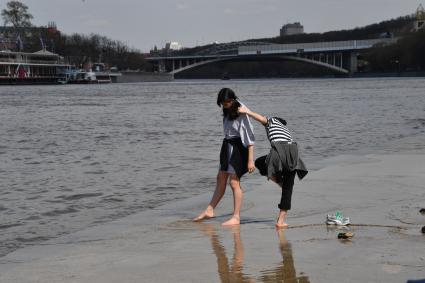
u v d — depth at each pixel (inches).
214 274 283.0
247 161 396.5
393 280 265.4
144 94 4419.3
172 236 368.2
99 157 915.4
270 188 534.0
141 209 506.3
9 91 5477.4
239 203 398.9
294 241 340.5
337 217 380.2
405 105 2267.5
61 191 606.2
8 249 378.0
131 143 1137.4
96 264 310.3
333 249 318.7
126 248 342.0
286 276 275.6
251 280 272.2
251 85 6889.8
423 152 777.6
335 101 2758.4
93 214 488.7
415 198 456.8
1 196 581.3
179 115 2007.9
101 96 4092.0
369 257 301.1
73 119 1907.0
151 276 284.5
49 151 1027.3
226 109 391.5
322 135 1200.8
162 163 819.4
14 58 7755.9
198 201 499.2
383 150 825.5
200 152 950.4
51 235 416.2
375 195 474.6
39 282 283.7
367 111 1973.4
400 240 332.8
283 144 376.5
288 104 2620.6
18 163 863.7
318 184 534.3
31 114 2223.2
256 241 344.5
